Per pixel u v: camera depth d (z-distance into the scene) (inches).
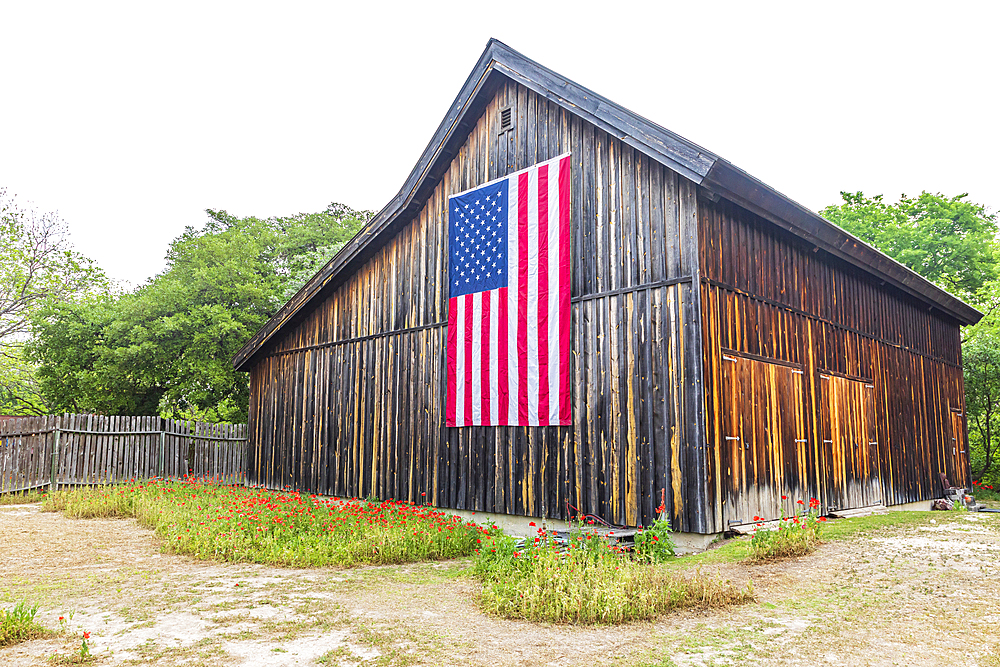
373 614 248.8
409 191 551.5
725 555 329.4
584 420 421.4
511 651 203.3
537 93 478.0
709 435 367.6
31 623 224.2
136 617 244.7
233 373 934.4
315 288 633.6
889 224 1229.7
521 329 462.3
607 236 425.1
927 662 185.8
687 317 377.7
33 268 1083.9
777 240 456.4
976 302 1132.5
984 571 277.9
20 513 549.6
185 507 497.0
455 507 494.0
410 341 551.5
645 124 398.9
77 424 693.9
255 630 227.6
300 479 634.2
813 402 470.3
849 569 289.9
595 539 326.6
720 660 190.9
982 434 922.1
